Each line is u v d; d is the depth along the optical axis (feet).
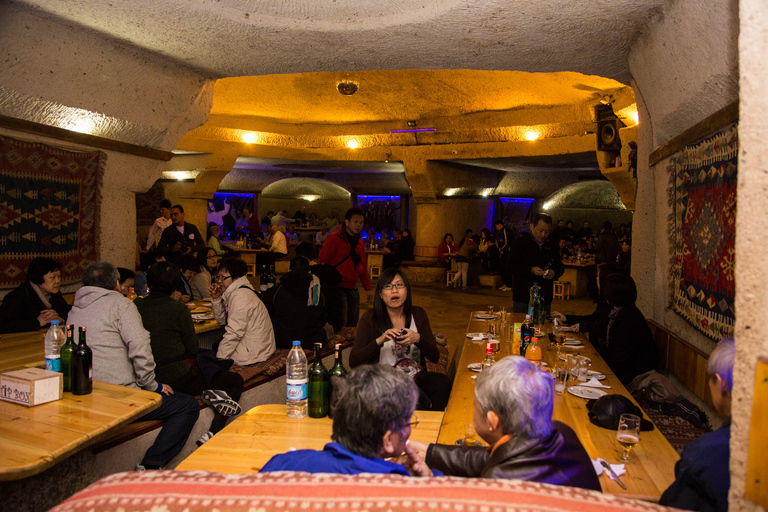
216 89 28.99
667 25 9.74
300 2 11.36
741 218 3.79
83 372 8.34
